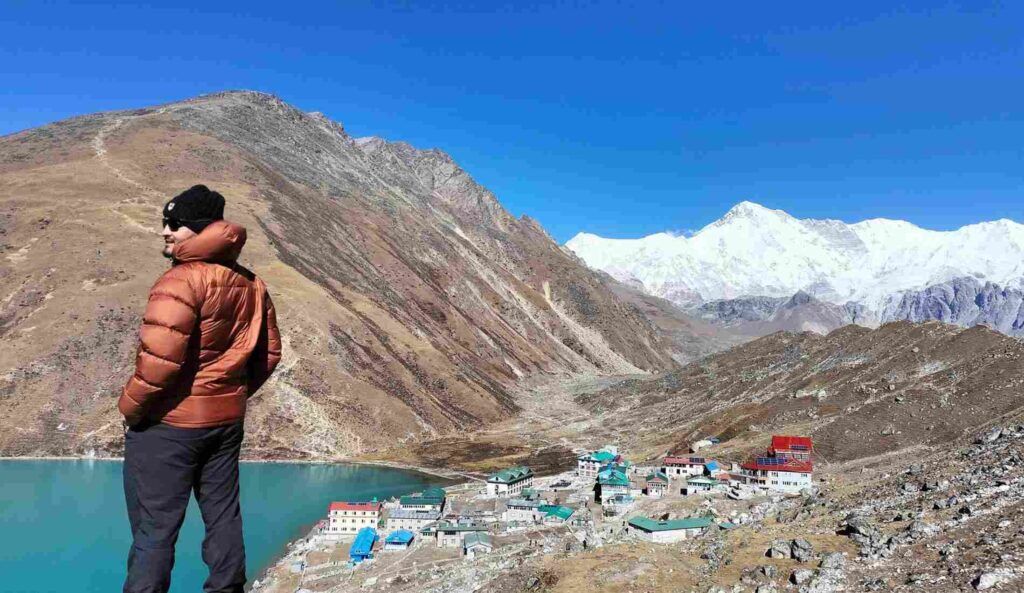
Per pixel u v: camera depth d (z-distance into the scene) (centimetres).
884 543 3678
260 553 8400
